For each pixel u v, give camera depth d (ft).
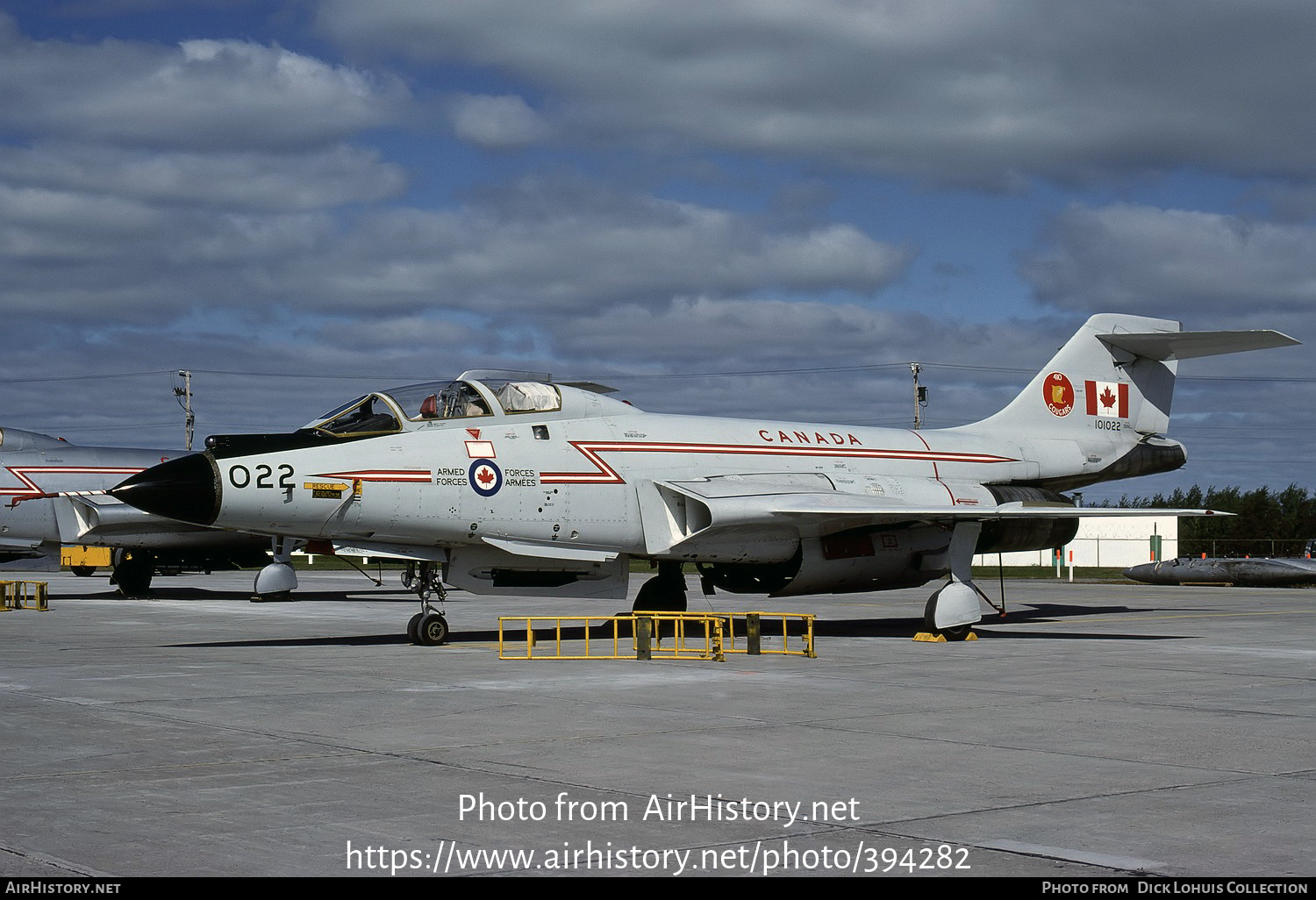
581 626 66.80
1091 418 73.97
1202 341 71.46
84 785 23.97
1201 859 18.93
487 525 52.70
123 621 72.90
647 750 27.84
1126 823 21.15
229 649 52.85
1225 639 58.80
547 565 56.49
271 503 48.65
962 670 44.50
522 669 44.45
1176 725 31.63
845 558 59.77
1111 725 31.73
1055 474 71.31
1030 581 150.61
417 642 54.44
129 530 93.04
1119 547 213.25
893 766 26.05
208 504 47.67
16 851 19.15
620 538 55.88
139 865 18.42
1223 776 25.07
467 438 52.85
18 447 99.86
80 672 43.45
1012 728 31.09
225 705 34.88
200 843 19.69
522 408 55.11
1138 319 75.77
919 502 61.11
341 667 45.19
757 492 57.06
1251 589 124.57
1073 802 22.72
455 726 31.12
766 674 43.16
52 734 29.89
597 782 24.30
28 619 74.59
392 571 183.01
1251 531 298.15
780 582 60.08
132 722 31.76
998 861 18.86
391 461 50.93
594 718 32.65
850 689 38.73
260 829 20.58
